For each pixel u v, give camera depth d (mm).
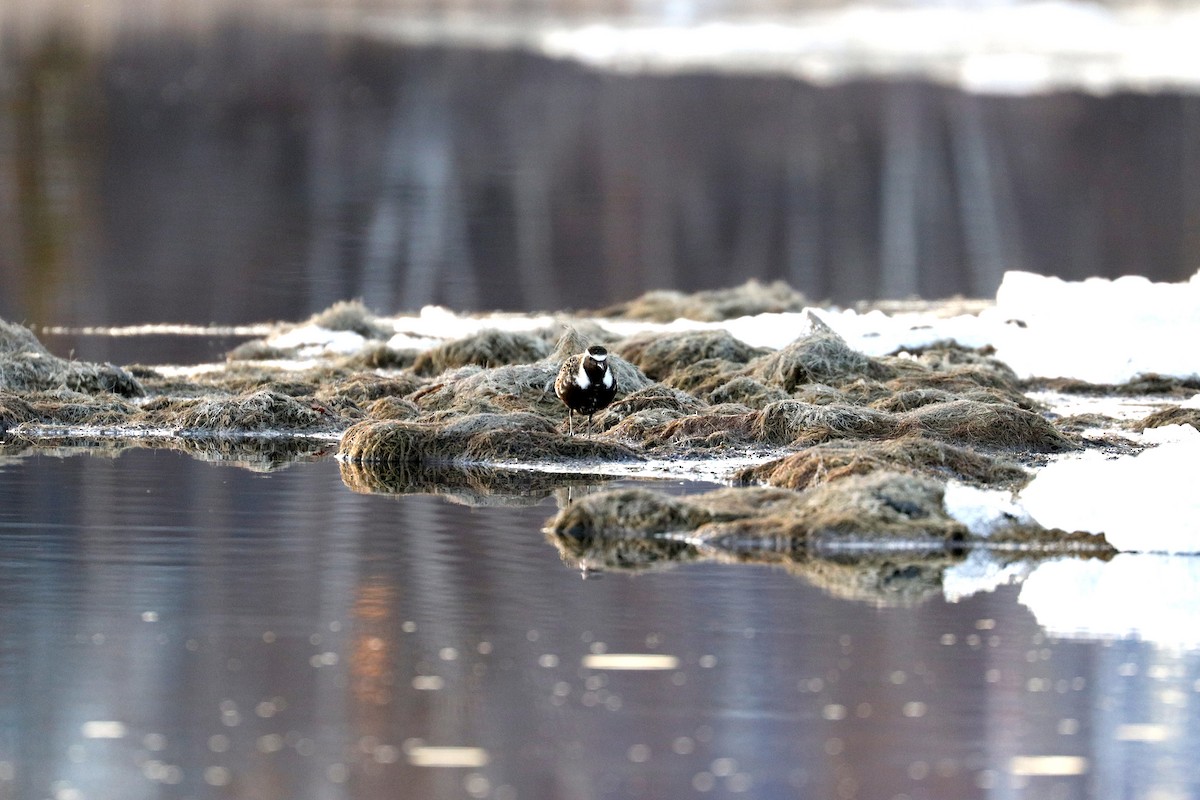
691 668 14922
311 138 85438
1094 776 12883
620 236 62125
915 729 13680
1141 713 14031
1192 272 54312
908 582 17641
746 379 27047
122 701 14102
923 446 22047
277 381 28969
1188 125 93000
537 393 26719
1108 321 32625
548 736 13438
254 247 54469
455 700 14148
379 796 12391
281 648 15398
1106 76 109250
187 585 17422
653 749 13227
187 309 42688
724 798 12406
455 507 21062
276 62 108250
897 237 63469
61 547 18922
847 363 28156
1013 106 98562
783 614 16469
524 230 62156
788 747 13273
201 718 13773
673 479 22547
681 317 39031
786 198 73562
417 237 58594
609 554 18734
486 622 16156
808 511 19547
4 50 105812
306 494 21797
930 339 32562
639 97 101125
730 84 105875
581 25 131500
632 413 25734
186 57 108375
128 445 25359
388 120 91812
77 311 41781
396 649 15391
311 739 13367
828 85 106000
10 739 13344
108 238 55094
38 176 69188
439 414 25734
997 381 28562
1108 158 84438
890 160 84062
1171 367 30969
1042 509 19469
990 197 74125
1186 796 12562
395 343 33719
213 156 78688
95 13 123688
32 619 16234
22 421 26547
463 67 109625
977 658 15242
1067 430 25578
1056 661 15211
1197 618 16453
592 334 32094
